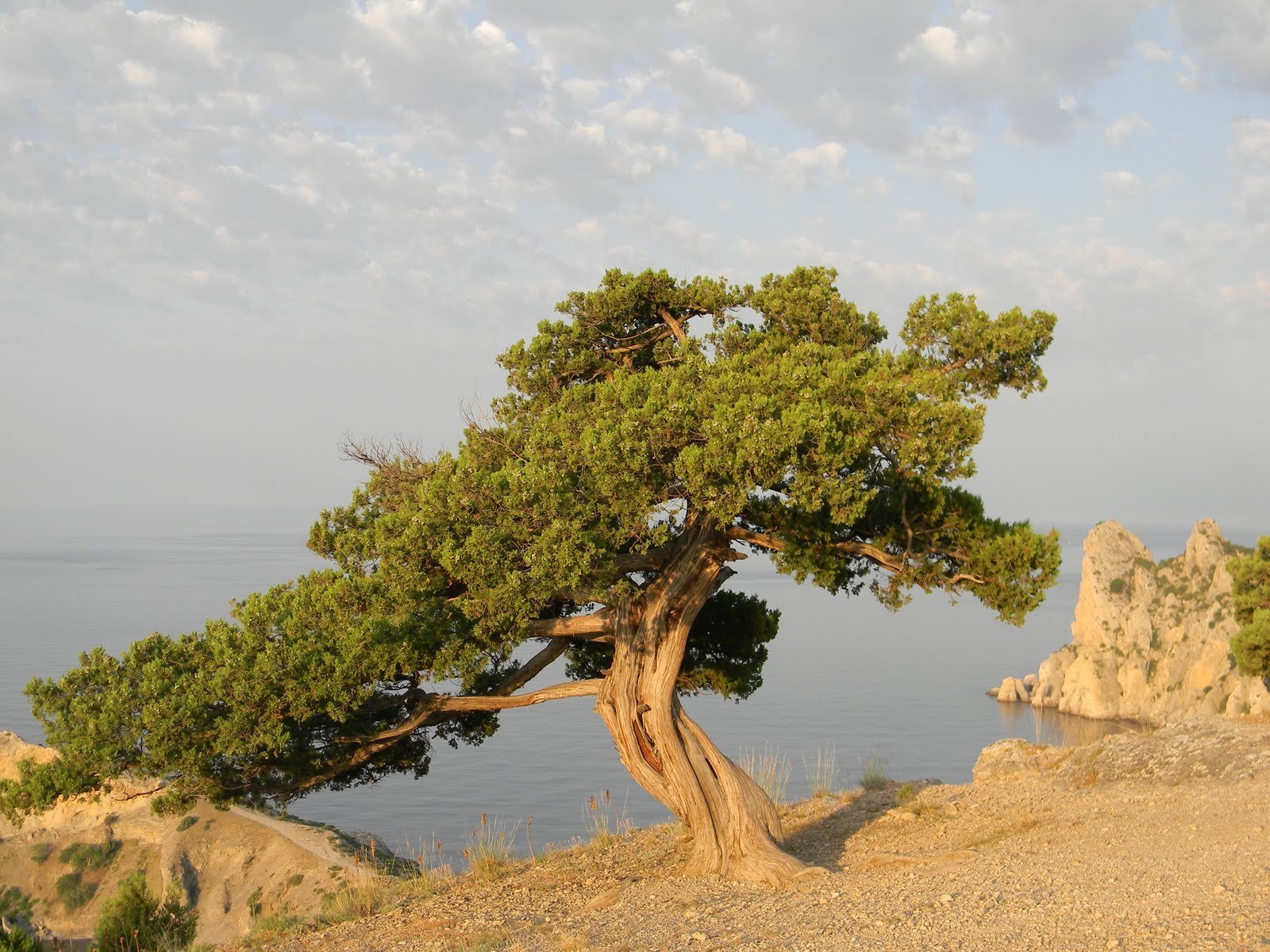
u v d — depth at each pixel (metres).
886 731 81.69
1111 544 90.19
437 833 49.19
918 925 8.80
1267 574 32.88
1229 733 14.57
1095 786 14.73
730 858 12.67
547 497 10.70
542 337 15.24
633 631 13.65
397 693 13.59
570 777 64.44
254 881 35.19
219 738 11.22
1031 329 13.22
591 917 11.12
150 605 195.38
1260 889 8.22
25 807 11.18
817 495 10.57
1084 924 8.05
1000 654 153.62
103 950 18.56
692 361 12.44
